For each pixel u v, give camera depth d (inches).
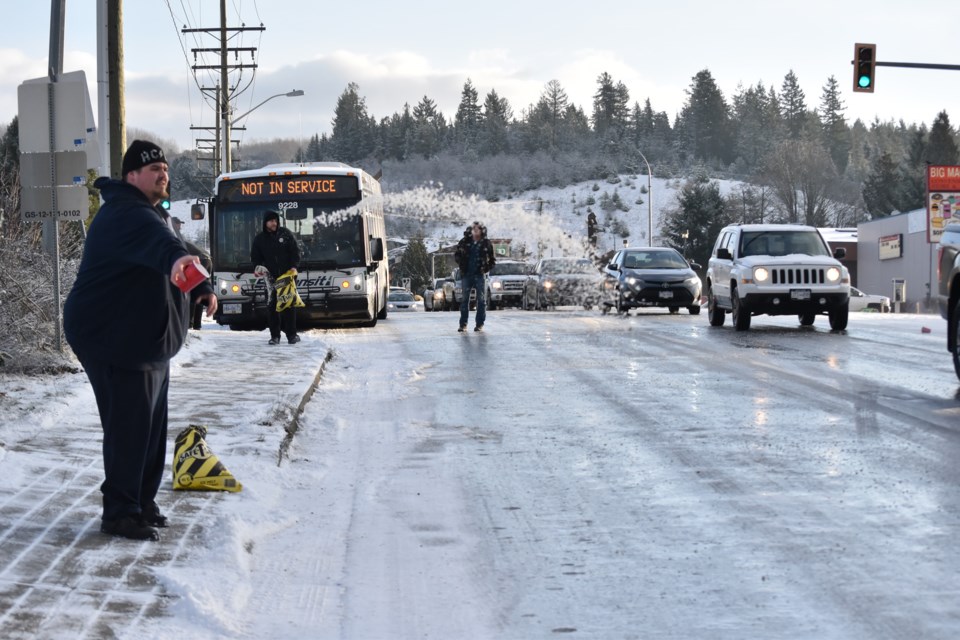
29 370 538.6
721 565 265.0
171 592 231.9
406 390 595.2
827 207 6220.5
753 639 215.6
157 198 261.0
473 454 411.5
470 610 237.1
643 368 676.1
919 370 639.1
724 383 595.5
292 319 818.2
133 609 219.9
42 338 594.6
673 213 4953.3
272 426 428.1
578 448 418.0
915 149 6363.2
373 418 502.6
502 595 247.1
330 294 1066.7
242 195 1079.6
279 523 305.6
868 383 584.1
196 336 828.6
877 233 3563.0
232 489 328.5
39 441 376.5
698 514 313.9
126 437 263.3
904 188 5693.9
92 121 660.7
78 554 249.6
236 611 232.2
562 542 289.4
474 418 495.8
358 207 1082.7
